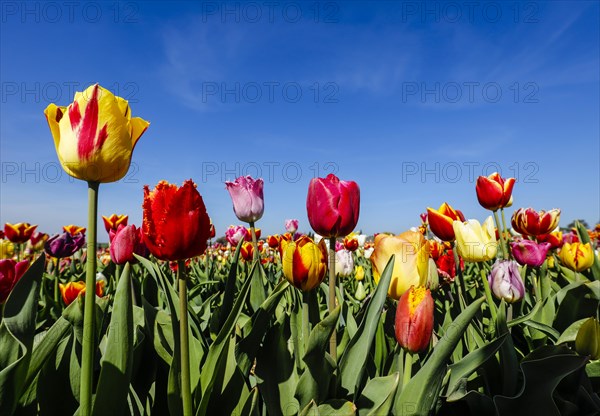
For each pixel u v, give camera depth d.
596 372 0.50
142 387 0.38
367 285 1.07
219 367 0.34
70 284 0.66
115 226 0.98
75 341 0.34
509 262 0.54
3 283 0.40
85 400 0.26
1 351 0.31
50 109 0.27
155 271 0.45
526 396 0.41
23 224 1.19
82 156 0.25
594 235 1.93
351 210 0.38
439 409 0.43
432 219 0.57
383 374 0.42
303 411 0.31
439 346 0.32
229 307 0.52
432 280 0.49
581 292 0.58
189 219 0.26
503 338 0.38
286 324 0.43
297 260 0.36
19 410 0.31
